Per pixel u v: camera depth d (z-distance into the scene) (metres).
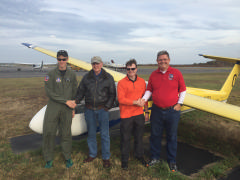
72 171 2.48
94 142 2.71
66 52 2.40
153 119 2.60
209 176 2.49
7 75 23.89
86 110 2.56
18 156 2.89
